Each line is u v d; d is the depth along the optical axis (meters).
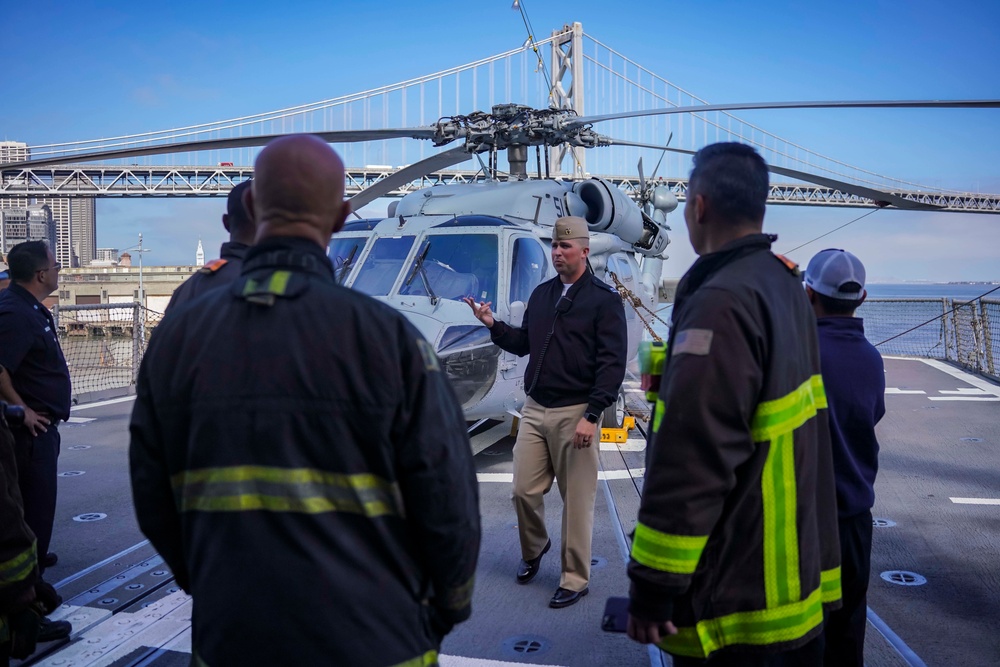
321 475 1.40
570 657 3.12
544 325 3.71
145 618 3.46
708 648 1.79
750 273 1.82
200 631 1.44
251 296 1.45
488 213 6.24
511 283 5.52
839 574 2.04
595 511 5.06
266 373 1.41
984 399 9.31
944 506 5.14
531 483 3.75
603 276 6.42
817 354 2.03
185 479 1.47
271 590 1.37
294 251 1.50
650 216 8.75
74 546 4.43
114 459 6.56
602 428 7.04
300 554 1.38
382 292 5.57
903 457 6.51
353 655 1.38
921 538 4.52
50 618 3.45
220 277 2.59
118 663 3.06
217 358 1.44
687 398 1.71
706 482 1.71
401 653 1.43
